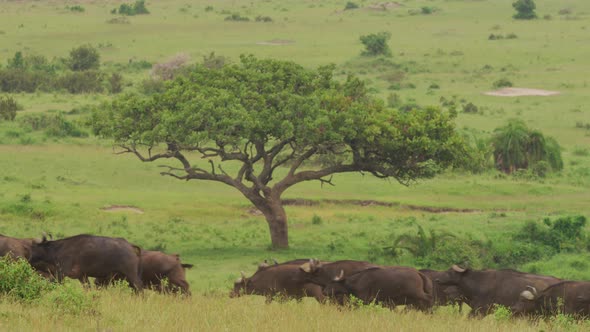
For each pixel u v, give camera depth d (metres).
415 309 76.19
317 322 61.62
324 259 152.50
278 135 159.12
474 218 193.75
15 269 68.44
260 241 173.50
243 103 162.12
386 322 63.47
